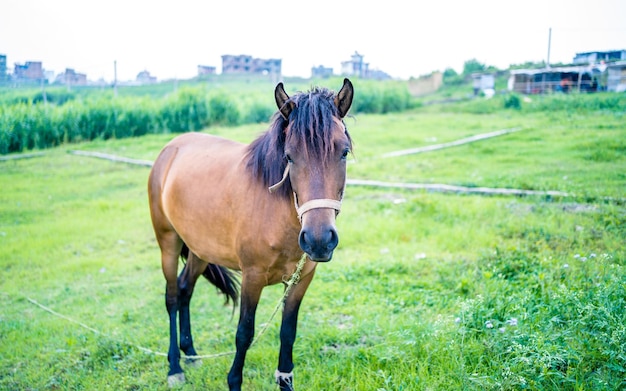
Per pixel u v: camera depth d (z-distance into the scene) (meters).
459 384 3.01
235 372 3.28
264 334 4.31
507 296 4.04
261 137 3.22
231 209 3.25
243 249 3.17
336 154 2.60
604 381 2.76
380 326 4.07
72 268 6.39
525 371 2.92
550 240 5.45
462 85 30.77
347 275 5.41
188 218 3.66
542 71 20.59
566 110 15.50
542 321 3.31
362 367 3.49
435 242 6.04
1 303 5.51
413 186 8.53
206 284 5.77
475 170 9.38
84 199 9.79
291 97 2.80
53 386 3.83
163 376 3.85
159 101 19.41
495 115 17.83
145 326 4.75
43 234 7.78
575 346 3.03
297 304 3.29
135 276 6.11
